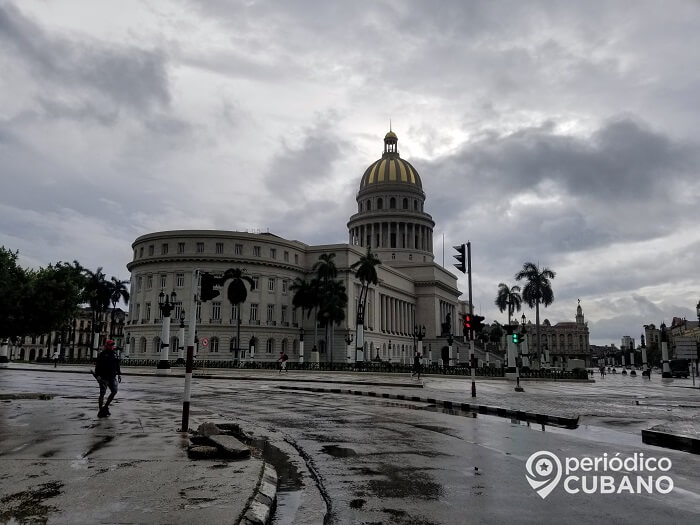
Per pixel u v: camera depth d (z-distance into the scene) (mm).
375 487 8109
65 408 16922
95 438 11234
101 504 6477
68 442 10719
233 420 15195
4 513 6113
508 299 110562
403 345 122812
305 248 101000
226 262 89750
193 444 10484
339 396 25422
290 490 8000
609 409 20594
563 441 12367
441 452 10906
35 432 11992
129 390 26828
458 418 17047
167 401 21234
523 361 80250
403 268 133625
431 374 55906
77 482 7480
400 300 124625
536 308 88625
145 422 13875
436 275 133750
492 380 49188
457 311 153625
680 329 155375
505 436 13094
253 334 89250
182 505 6461
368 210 139000
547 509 7031
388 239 135500
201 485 7363
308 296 85500
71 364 71250
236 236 91250
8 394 20609
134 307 93375
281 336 93062
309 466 9594
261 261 91625
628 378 70250
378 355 102625
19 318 48344
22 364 67562
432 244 141375
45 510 6230
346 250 99188
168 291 89125
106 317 142375
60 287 51000
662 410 20453
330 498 7527
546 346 197625
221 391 27484
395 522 6480
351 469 9344
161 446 10352
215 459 9148
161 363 51906
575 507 7152
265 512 6492
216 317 88250
